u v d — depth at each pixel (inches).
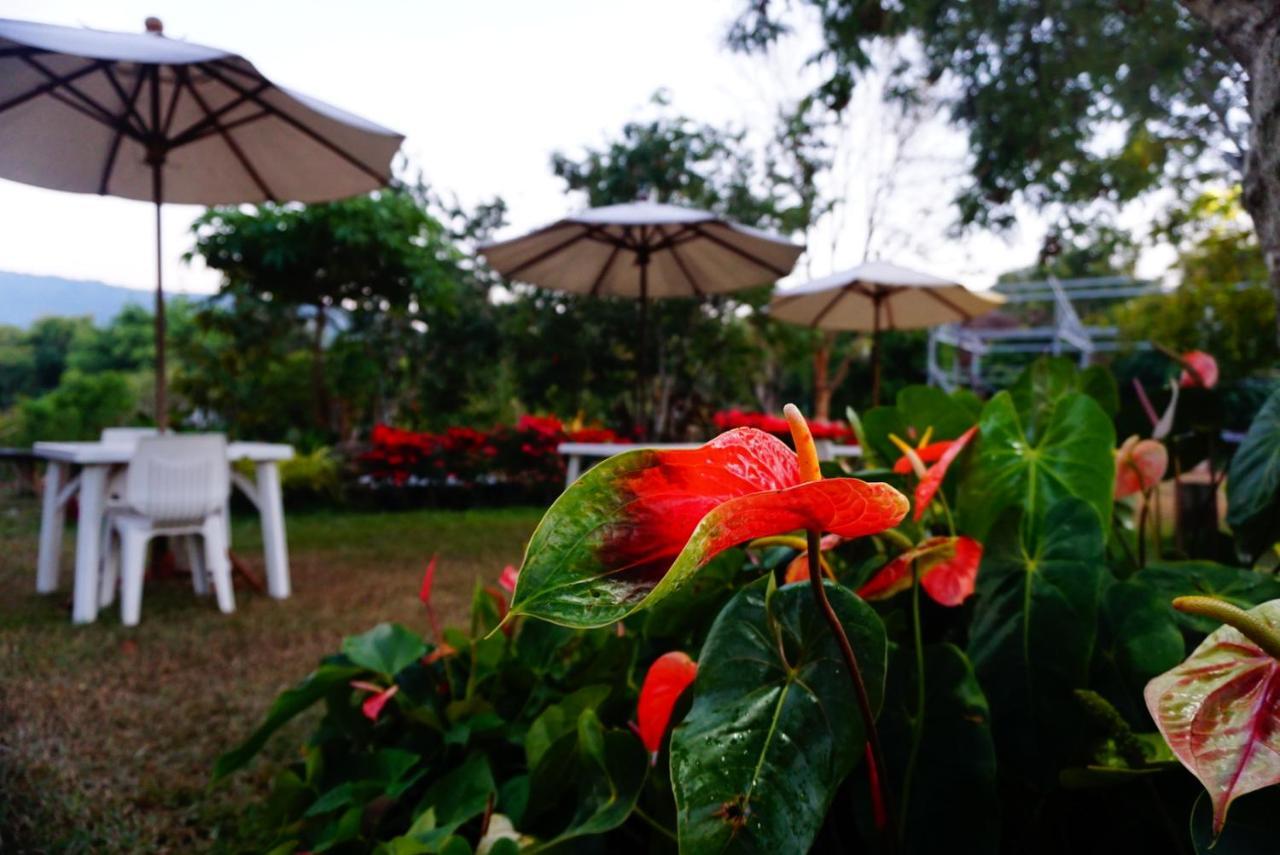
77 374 481.1
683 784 19.0
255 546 214.5
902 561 26.1
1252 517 37.3
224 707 96.0
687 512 15.0
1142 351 434.9
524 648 48.5
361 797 41.4
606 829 27.6
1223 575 32.0
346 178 151.3
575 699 35.9
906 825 25.1
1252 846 18.5
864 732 19.5
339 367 388.5
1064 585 28.0
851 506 14.1
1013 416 34.0
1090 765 26.4
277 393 382.9
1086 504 28.9
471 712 45.0
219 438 142.8
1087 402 32.6
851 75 141.2
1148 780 25.5
